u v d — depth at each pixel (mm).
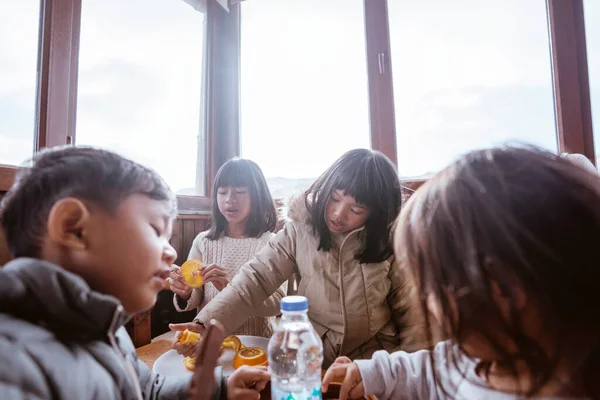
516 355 349
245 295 919
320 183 949
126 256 393
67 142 1328
